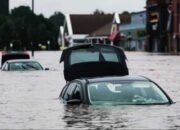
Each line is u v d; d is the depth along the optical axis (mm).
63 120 15461
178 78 37500
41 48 197500
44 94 24922
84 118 15328
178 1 127625
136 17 160750
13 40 172125
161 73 43781
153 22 142625
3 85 30844
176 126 14039
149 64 60250
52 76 38156
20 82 33000
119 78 18000
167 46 135500
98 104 16922
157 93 17594
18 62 44031
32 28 199625
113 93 17266
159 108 16547
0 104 20391
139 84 17734
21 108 18875
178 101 20062
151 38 145500
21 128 14422
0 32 191000
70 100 17922
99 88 17438
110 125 14203
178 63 62312
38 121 15539
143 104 17000
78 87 18016
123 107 16578
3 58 49312
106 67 23359
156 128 13758
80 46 23562
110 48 23750
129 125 14172
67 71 23266
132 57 85688
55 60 75438
